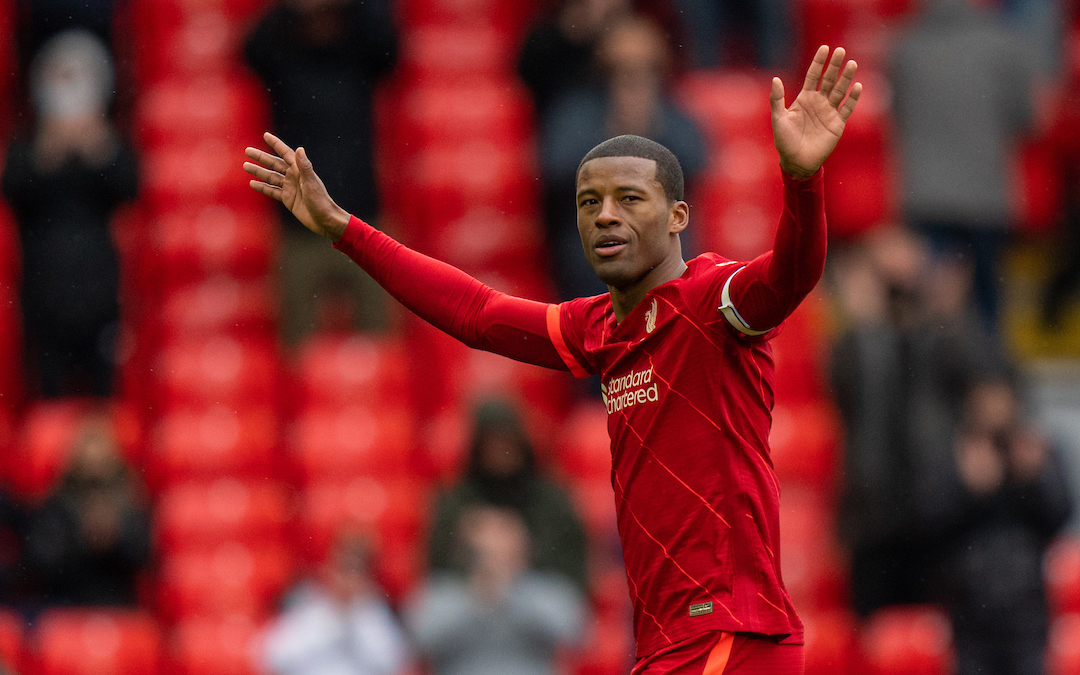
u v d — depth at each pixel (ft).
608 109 118.62
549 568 95.04
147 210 138.72
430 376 127.44
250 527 116.98
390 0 121.19
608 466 114.32
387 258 49.24
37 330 123.34
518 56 125.39
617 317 45.01
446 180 137.80
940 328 103.19
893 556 103.55
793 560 110.73
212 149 141.18
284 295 124.26
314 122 118.52
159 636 109.50
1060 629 107.76
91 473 107.04
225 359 125.90
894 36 138.41
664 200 42.96
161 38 150.00
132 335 132.57
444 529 95.66
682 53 137.28
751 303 41.47
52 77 124.57
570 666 101.50
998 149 117.60
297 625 96.27
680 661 42.75
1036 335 136.77
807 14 150.00
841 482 105.70
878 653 102.27
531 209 137.49
